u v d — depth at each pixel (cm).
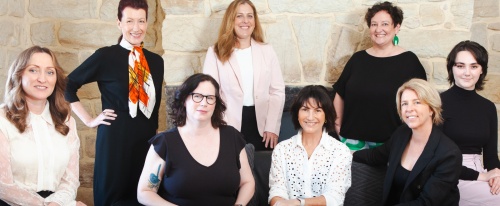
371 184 284
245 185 258
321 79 379
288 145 276
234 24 332
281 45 378
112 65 307
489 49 420
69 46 409
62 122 246
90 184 421
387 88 329
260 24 362
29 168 233
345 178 267
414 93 257
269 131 336
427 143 257
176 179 243
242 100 331
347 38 374
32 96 236
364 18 369
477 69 297
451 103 303
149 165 247
